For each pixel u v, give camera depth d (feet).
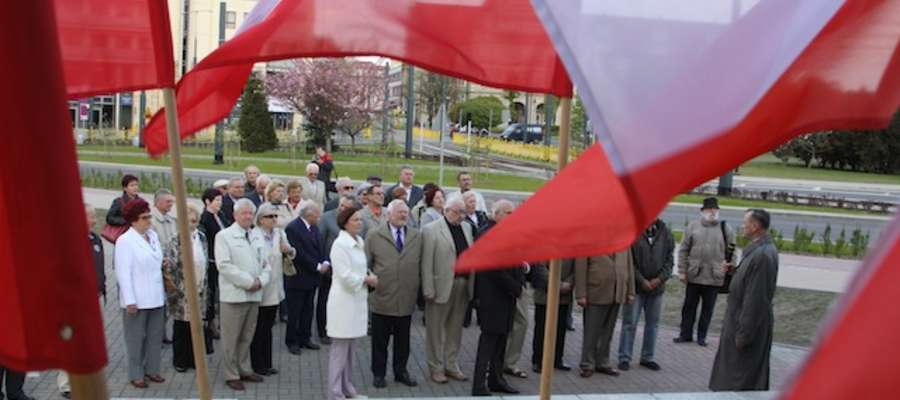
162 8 12.30
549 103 136.77
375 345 31.01
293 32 14.17
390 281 30.58
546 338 12.89
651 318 35.55
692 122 7.66
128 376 30.14
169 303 30.68
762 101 8.30
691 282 39.78
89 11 12.94
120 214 36.14
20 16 6.31
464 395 30.53
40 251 6.56
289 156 135.13
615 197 9.66
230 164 123.13
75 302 6.65
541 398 13.00
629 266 33.58
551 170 125.08
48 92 6.46
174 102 12.39
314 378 31.58
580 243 9.61
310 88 144.46
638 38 7.77
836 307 3.90
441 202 39.70
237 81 15.35
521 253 9.51
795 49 8.63
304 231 34.65
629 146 7.16
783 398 3.87
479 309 29.58
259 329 31.27
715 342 40.75
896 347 3.64
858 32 9.12
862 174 160.56
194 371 31.48
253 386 30.35
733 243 39.86
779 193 112.78
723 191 113.50
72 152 6.63
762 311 26.71
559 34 7.38
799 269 61.21
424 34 14.44
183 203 12.05
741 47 8.30
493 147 164.25
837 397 3.71
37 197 6.50
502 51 14.43
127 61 12.93
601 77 7.52
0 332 6.72
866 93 9.31
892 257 3.76
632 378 34.09
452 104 192.13
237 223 30.04
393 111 187.01
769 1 8.63
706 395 24.16
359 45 14.42
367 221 36.88
